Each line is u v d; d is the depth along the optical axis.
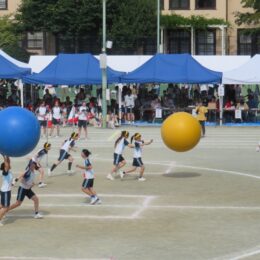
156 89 47.25
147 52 62.94
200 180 20.05
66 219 14.49
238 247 11.97
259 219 14.41
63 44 63.66
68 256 11.38
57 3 59.50
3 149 14.61
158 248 11.90
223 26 61.56
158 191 18.09
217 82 40.44
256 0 58.69
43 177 20.48
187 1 62.19
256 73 40.38
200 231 13.27
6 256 11.39
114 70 42.75
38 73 41.81
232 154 26.75
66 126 40.81
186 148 19.44
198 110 34.09
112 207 15.84
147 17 59.50
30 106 41.69
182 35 63.22
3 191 13.91
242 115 42.66
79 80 40.94
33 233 13.16
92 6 59.12
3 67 40.12
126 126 40.56
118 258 11.22
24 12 60.34
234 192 17.89
